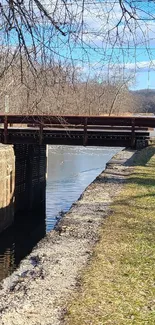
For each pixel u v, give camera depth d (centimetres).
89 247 836
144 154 2522
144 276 683
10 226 2300
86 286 643
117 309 566
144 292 622
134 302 589
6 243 2003
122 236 904
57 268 719
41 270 713
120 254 790
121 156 2445
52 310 564
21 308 568
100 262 747
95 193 1382
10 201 2300
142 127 2159
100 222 1020
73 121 2117
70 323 527
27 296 609
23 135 2216
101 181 1616
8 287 655
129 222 1021
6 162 2198
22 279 681
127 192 1398
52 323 528
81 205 1207
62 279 673
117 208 1166
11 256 1777
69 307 572
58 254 794
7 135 2222
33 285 650
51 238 902
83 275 686
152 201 1259
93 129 2173
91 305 578
